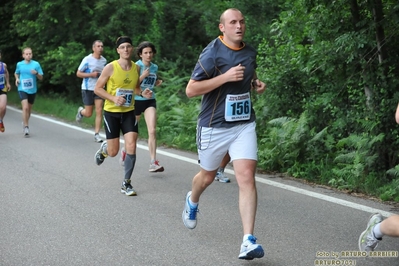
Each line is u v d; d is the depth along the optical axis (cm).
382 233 498
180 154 1095
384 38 916
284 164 933
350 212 692
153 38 1944
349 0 909
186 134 1243
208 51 530
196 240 594
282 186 829
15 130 1413
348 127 952
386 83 913
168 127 1277
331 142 924
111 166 973
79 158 1043
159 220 665
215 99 538
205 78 533
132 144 786
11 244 584
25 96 1323
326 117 1002
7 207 720
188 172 934
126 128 791
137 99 938
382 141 875
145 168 962
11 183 848
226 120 537
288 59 1059
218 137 543
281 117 1018
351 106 977
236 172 536
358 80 957
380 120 890
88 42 1950
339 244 577
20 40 2350
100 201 750
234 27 527
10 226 643
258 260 537
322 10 943
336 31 947
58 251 563
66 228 635
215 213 693
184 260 538
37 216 681
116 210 707
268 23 2002
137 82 798
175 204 736
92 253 557
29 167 962
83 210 707
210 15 2100
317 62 976
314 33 964
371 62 927
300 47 1025
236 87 535
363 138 865
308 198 760
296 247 570
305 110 1012
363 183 805
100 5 1822
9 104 2075
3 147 1160
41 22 1916
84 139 1278
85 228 635
